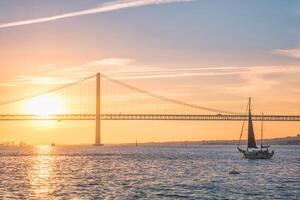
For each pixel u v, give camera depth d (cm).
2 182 7875
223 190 6825
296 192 6675
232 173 9525
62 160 14912
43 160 15012
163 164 12556
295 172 9912
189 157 16762
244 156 15188
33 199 6053
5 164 12825
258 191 6744
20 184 7575
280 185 7450
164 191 6706
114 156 17812
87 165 12269
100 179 8362
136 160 14700
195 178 8512
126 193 6512
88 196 6266
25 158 16538
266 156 15138
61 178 8569
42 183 7719
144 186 7269
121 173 9625
